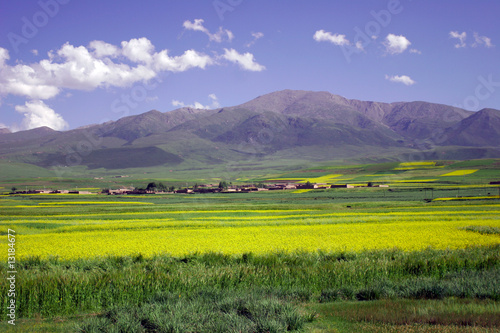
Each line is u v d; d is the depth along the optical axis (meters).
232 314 12.73
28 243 33.09
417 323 11.96
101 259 24.45
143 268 20.05
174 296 15.14
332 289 16.41
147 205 88.62
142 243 32.47
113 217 59.97
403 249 26.94
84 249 29.50
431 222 45.72
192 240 33.94
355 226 43.28
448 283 16.06
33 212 68.19
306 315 12.83
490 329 11.23
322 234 36.91
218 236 36.72
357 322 12.39
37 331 12.45
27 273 18.81
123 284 16.16
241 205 80.25
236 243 31.75
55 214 66.38
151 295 15.46
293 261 21.62
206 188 164.38
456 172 195.62
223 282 17.22
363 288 16.53
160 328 12.09
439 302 14.20
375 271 18.64
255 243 31.56
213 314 12.90
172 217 59.44
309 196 116.06
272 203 92.62
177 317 12.45
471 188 121.06
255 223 48.06
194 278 17.39
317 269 18.81
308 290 16.59
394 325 11.88
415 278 17.67
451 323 11.90
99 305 15.15
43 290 15.19
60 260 24.42
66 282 15.85
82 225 47.41
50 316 14.41
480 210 60.56
